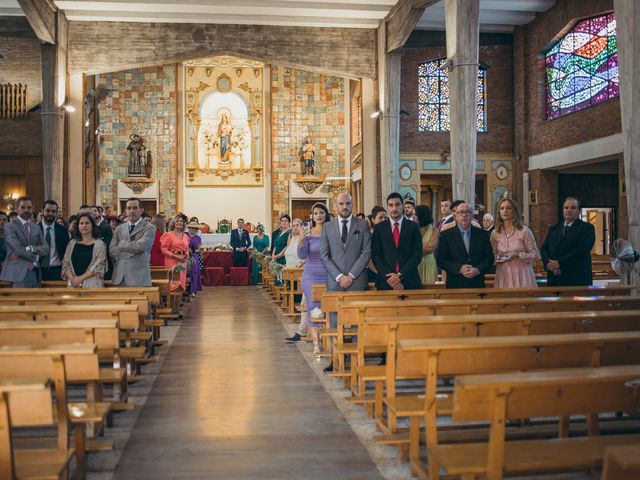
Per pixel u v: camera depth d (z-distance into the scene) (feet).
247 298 54.49
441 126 78.33
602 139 61.11
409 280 24.29
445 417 17.47
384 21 69.97
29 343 15.34
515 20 73.61
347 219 24.47
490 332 15.42
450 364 12.25
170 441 16.02
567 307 19.36
